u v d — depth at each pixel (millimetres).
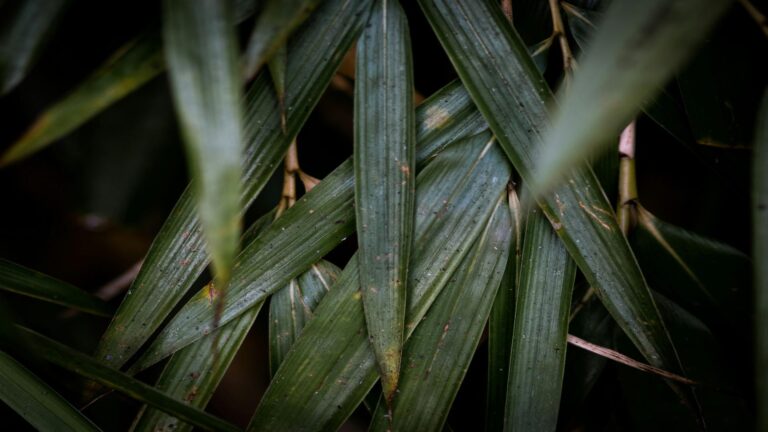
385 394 472
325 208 507
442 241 501
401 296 480
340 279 500
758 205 444
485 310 502
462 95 521
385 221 488
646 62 387
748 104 524
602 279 497
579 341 504
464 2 503
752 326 539
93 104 442
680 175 658
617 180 547
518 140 493
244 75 442
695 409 500
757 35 525
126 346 495
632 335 497
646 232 550
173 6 411
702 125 523
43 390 487
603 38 391
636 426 543
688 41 390
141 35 453
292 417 486
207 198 399
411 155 495
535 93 495
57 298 512
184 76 406
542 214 512
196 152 401
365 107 498
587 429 592
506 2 530
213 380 503
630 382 550
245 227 631
